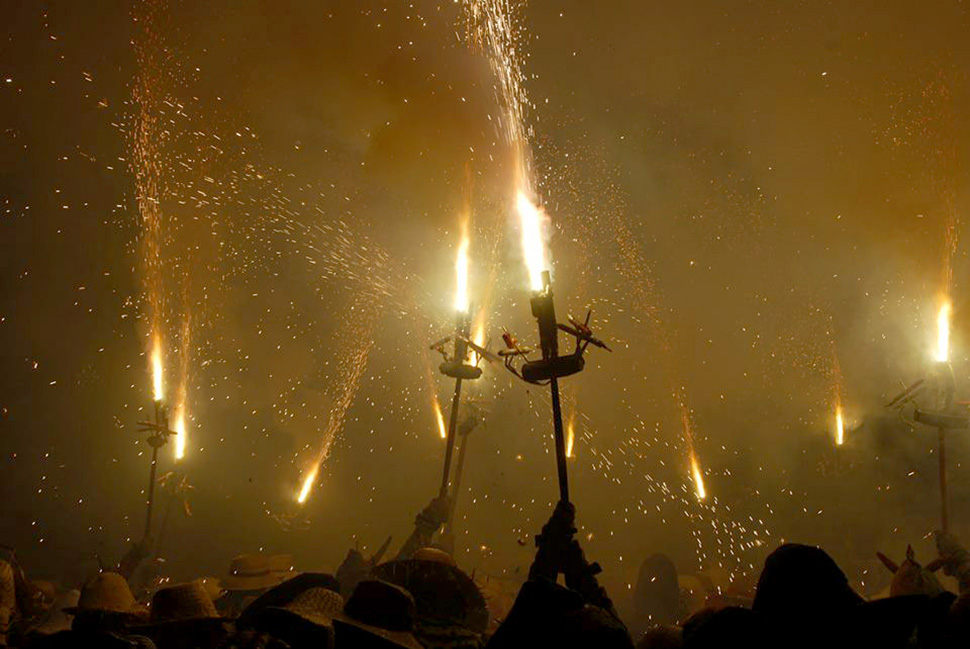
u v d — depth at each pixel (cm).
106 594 480
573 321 351
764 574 305
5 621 479
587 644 296
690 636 307
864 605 291
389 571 420
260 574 607
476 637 399
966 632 288
